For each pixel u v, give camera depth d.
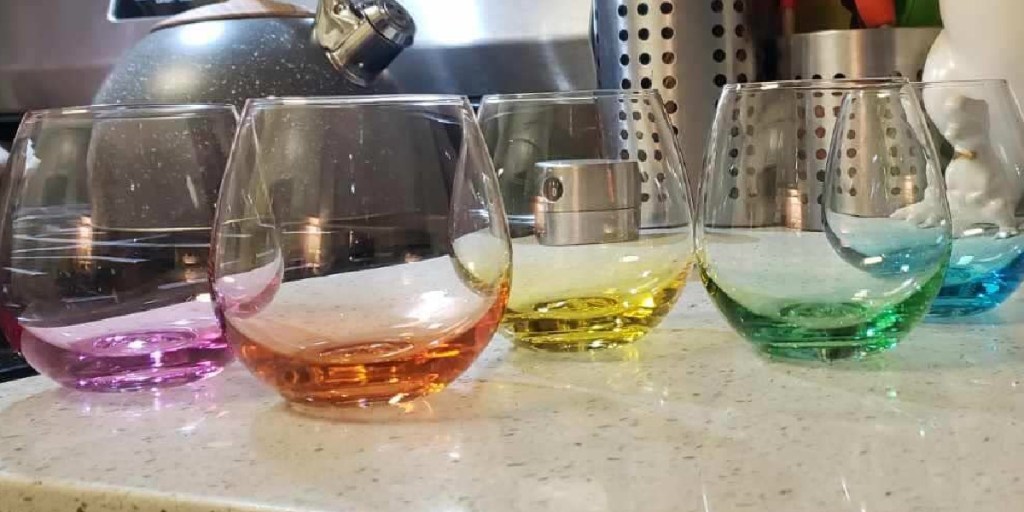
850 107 0.49
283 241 0.46
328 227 0.46
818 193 0.49
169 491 0.36
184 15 0.87
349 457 0.38
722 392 0.45
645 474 0.35
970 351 0.50
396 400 0.45
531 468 0.36
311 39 0.85
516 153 0.53
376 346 0.44
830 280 0.49
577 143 0.53
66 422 0.45
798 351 0.49
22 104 1.24
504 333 0.54
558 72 1.00
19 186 0.50
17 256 0.49
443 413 0.43
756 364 0.49
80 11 1.20
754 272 0.49
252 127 0.46
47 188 0.49
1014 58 0.63
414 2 1.04
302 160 0.46
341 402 0.44
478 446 0.39
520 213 0.53
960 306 0.57
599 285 0.52
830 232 0.49
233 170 0.46
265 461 0.38
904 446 0.37
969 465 0.35
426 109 0.46
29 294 0.48
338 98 0.46
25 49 1.23
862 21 0.84
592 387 0.46
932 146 0.50
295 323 0.45
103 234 0.50
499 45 1.01
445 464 0.37
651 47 0.82
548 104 0.53
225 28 0.85
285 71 0.83
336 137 0.46
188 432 0.42
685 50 0.82
